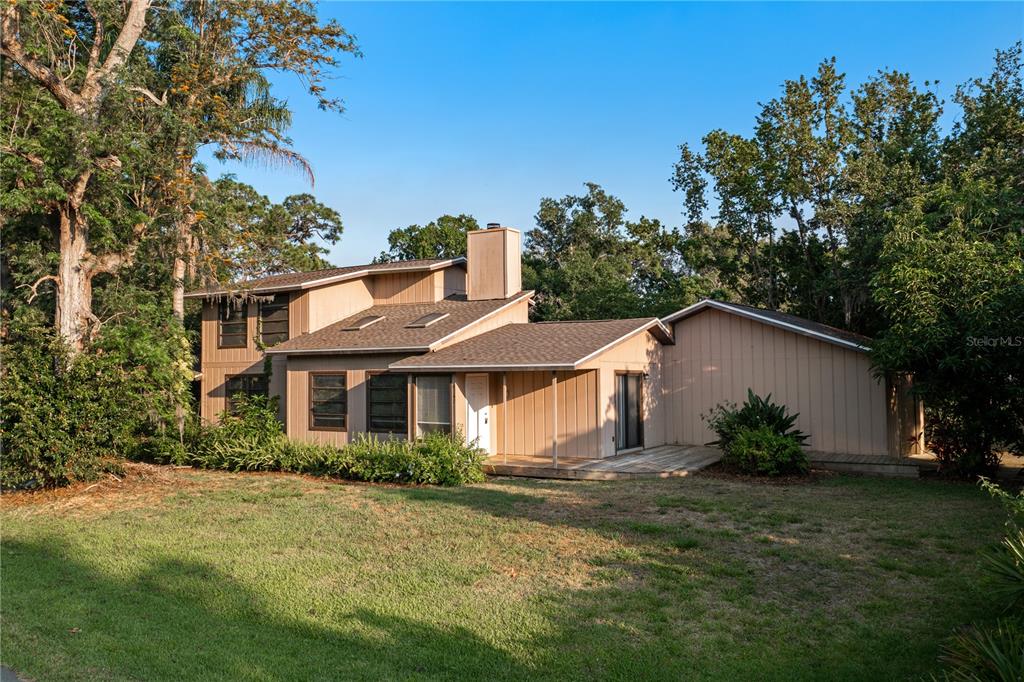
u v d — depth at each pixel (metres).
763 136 27.53
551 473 13.87
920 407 18.11
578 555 7.78
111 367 12.86
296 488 12.95
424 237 46.00
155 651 5.25
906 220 15.77
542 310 33.84
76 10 16.80
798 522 9.27
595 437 15.23
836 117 25.83
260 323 20.33
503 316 18.75
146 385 13.24
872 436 15.12
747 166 27.77
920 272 12.41
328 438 17.64
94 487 12.84
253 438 16.31
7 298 18.52
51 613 6.12
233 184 21.23
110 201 16.12
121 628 5.75
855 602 6.19
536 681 4.71
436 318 18.17
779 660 5.03
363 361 17.12
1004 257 12.84
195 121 18.06
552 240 44.47
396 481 13.60
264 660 5.05
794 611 6.00
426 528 9.25
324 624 5.79
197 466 16.58
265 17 17.97
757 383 16.77
